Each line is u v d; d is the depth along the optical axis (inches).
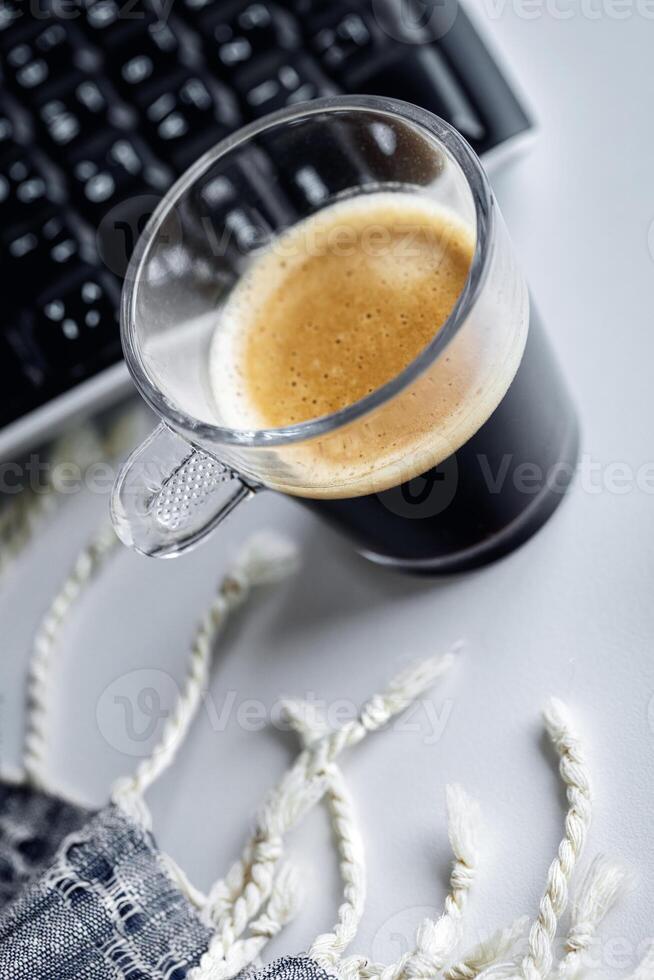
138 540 14.4
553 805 14.5
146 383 13.9
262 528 16.3
